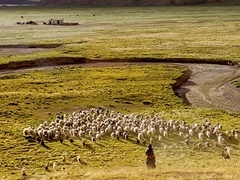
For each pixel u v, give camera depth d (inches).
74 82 5541.3
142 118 3786.9
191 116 3981.3
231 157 2837.1
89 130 3393.2
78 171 2532.0
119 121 3521.2
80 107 4345.5
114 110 4224.9
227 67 6574.8
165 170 2417.6
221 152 2962.6
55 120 3683.6
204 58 7066.9
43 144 3144.7
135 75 5915.4
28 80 5669.3
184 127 3410.4
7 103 4389.8
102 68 6540.4
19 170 2630.4
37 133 3339.1
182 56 7293.3
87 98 4690.0
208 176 2250.2
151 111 4175.7
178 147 3073.3
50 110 4207.7
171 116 3973.9
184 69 6328.7
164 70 6245.1
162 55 7445.9
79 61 7258.9
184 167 2536.9
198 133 3339.1
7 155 2903.5
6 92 4950.8
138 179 2224.4
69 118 3693.4
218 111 4188.0
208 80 5718.5
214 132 3312.0
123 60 7214.6
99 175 2347.4
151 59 7209.6
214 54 7470.5
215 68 6520.7
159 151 2989.7
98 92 4940.9
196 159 2800.2
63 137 3316.9
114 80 5634.8
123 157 2851.9
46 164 2731.3
